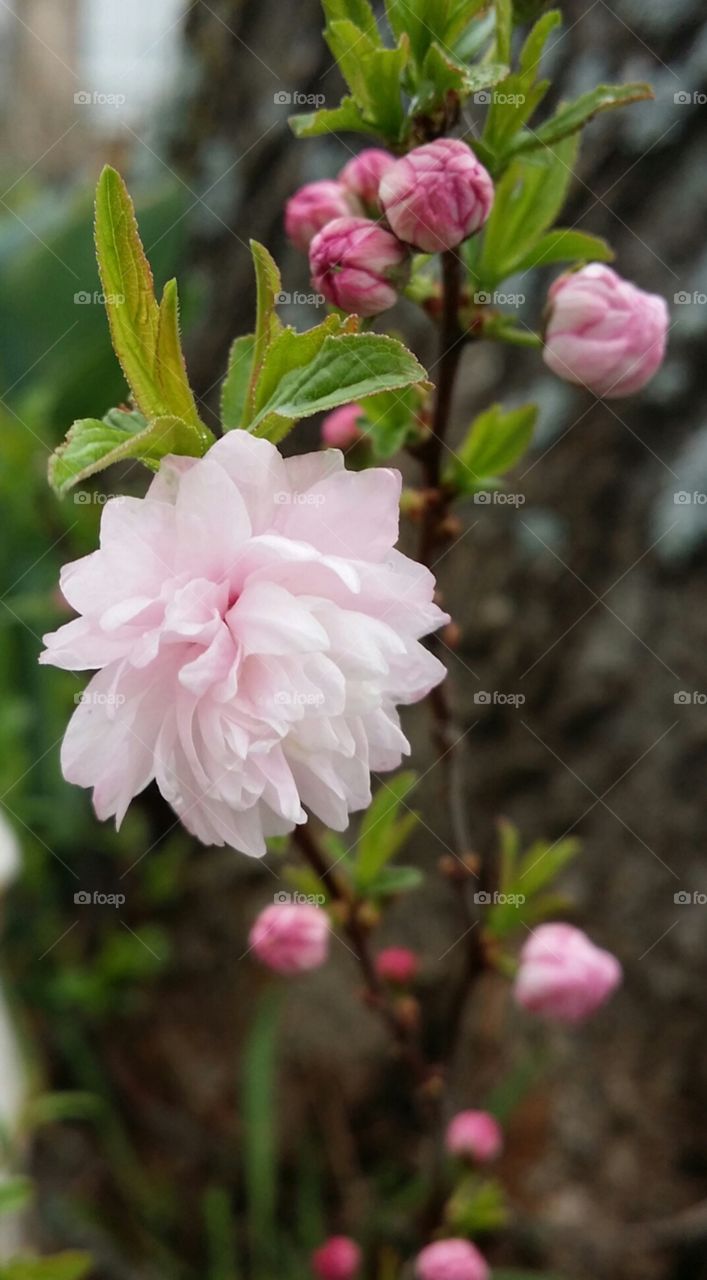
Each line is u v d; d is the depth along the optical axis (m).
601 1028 0.35
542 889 0.36
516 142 0.21
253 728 0.19
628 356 0.21
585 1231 0.34
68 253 0.37
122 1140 0.38
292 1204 0.37
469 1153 0.26
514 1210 0.35
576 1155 0.35
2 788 0.37
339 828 0.19
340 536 0.19
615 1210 0.34
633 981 0.35
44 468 0.36
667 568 0.33
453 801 0.24
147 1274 0.36
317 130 0.20
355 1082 0.38
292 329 0.18
